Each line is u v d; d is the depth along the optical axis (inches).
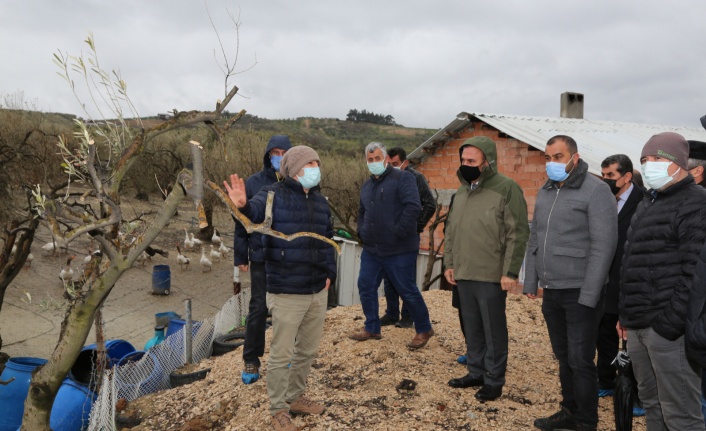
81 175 110.2
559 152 141.8
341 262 423.8
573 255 140.6
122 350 244.1
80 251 569.6
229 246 717.3
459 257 167.9
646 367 126.0
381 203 202.8
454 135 442.6
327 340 229.3
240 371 201.6
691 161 133.1
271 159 188.1
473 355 176.1
